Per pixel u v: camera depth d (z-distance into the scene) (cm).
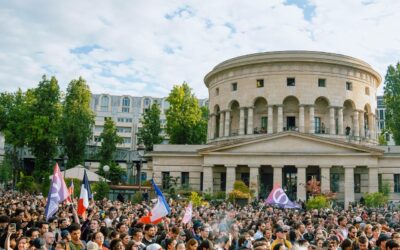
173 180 6334
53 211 1730
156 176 6519
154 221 1692
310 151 5853
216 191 6194
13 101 9244
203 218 2264
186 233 1462
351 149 5781
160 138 9388
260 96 7156
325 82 7094
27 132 7719
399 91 8031
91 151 9044
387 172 5903
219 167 6316
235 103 7625
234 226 1612
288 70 7088
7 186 8781
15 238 1206
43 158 7731
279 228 1484
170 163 6550
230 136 7288
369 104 7456
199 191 6269
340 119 7000
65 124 7906
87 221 1683
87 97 8838
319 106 7181
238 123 7544
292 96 7056
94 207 2459
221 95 7662
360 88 7325
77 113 8225
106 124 9162
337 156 5769
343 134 6944
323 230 1658
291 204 2845
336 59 7088
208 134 8038
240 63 7325
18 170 8381
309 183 5509
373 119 7525
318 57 7025
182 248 1034
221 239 1520
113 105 16375
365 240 1234
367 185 5819
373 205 5066
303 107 6944
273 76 7131
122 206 2989
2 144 12106
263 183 6250
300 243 1164
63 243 1102
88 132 8150
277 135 5962
